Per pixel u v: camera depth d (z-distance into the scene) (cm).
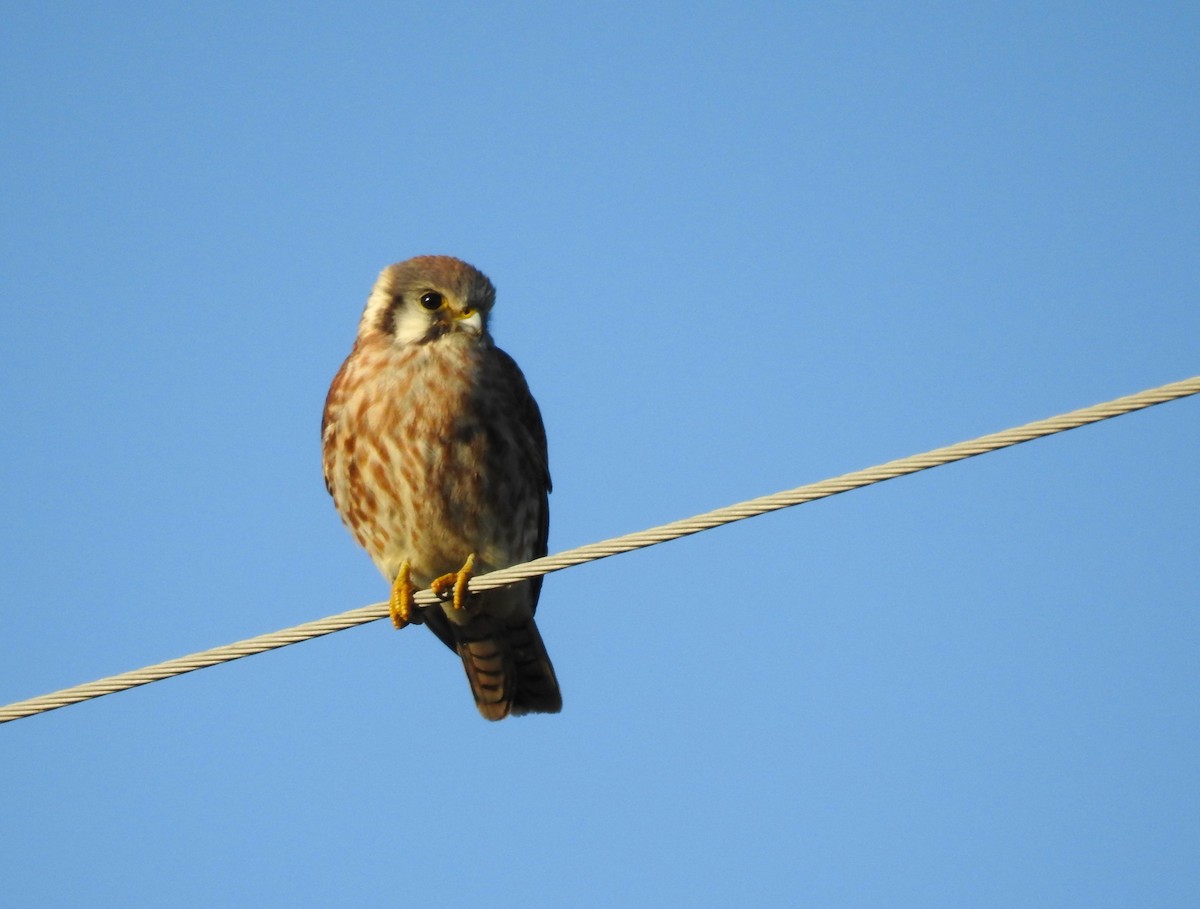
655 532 937
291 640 989
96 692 974
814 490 886
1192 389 802
